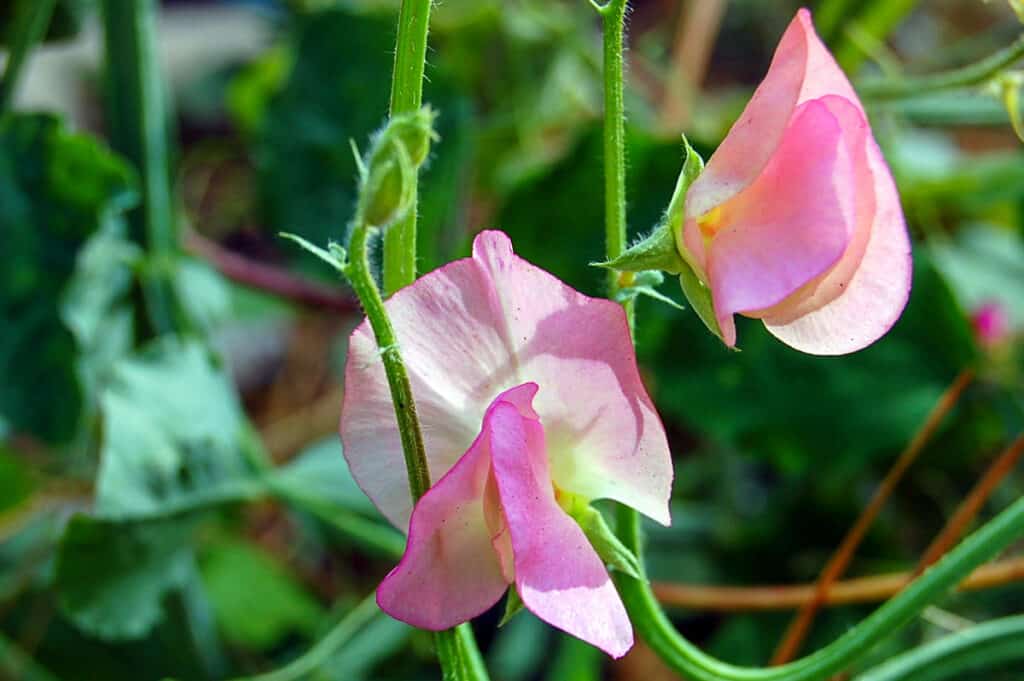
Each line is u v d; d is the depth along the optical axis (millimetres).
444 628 355
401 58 361
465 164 577
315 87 606
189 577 546
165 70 946
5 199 480
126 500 468
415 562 352
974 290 685
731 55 979
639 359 540
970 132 950
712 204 354
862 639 388
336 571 675
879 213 356
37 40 534
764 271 349
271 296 631
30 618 573
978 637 417
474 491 353
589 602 347
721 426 529
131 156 521
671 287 527
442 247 596
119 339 548
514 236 536
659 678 601
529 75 720
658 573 600
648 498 360
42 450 658
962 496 606
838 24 623
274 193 604
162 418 483
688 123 719
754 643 548
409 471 354
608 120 371
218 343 782
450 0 713
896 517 614
